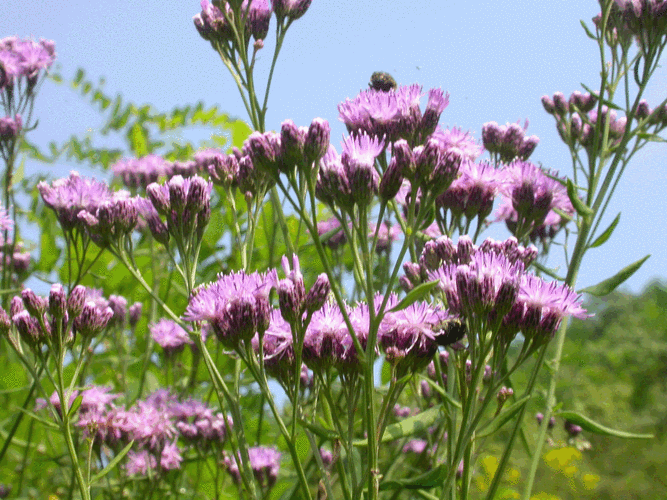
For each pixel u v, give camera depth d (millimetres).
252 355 436
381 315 418
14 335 469
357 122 480
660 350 2404
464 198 504
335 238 636
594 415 1850
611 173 521
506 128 546
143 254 678
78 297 469
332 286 417
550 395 526
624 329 2627
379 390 549
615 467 1781
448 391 478
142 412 557
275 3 531
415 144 480
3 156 608
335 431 436
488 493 473
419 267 493
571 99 583
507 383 517
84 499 449
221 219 732
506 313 426
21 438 646
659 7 513
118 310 613
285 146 422
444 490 427
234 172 514
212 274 729
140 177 678
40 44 626
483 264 426
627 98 524
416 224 430
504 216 572
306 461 572
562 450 1117
